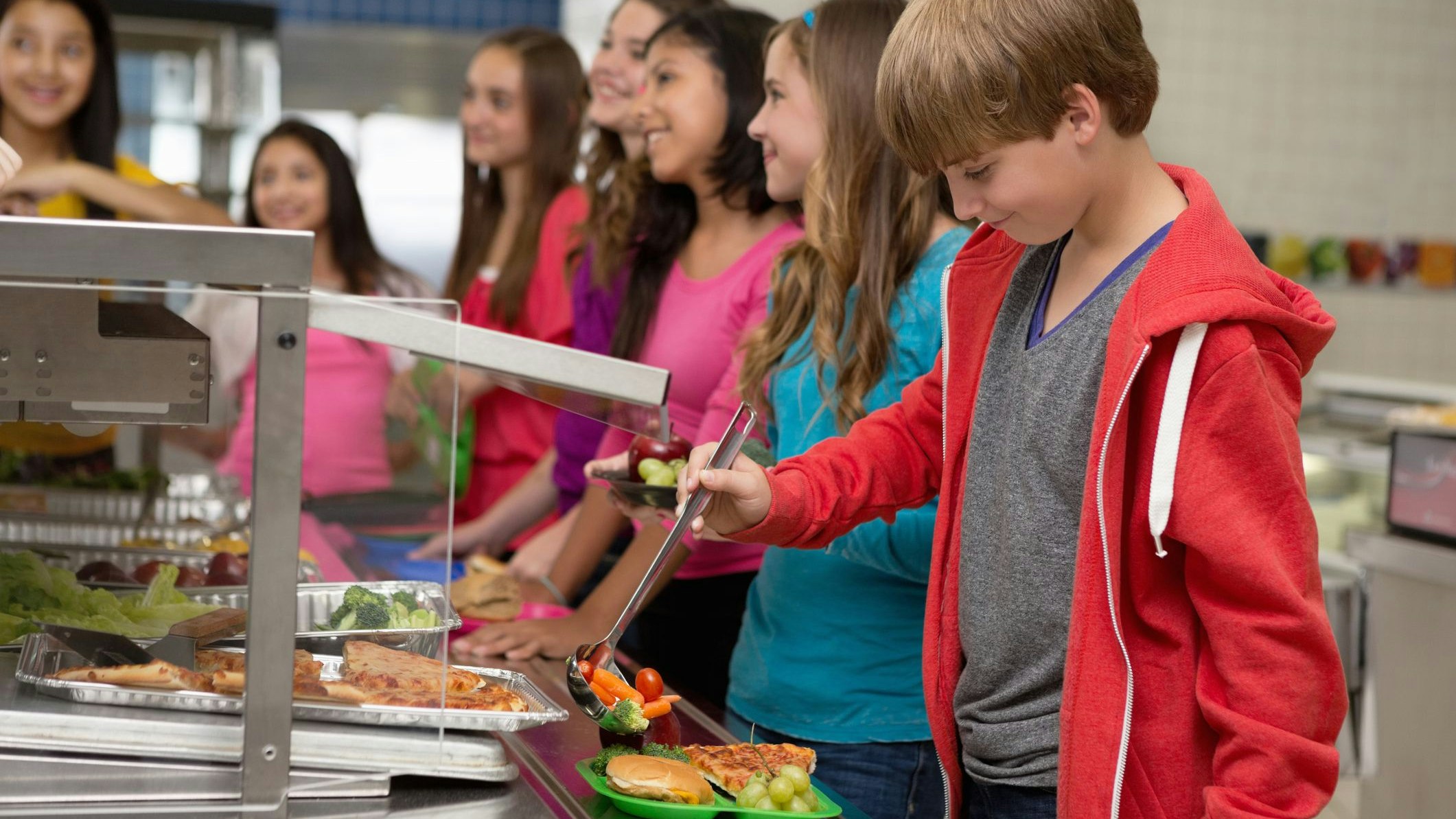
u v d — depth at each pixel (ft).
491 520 9.11
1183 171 3.78
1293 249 17.01
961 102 3.45
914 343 5.06
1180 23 16.55
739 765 3.88
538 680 5.11
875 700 5.12
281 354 3.24
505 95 9.87
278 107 14.56
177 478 5.98
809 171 5.53
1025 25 3.39
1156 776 3.66
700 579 6.81
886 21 5.12
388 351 3.77
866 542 4.84
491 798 3.50
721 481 4.09
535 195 10.01
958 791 4.31
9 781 3.26
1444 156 17.28
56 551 4.51
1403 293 17.39
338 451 3.89
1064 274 3.95
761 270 6.65
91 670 3.44
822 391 5.20
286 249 3.21
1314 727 3.38
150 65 14.16
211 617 3.67
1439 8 17.06
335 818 3.32
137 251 3.14
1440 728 8.04
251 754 3.33
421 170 16.01
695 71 6.64
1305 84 16.88
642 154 7.29
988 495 4.09
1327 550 11.94
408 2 17.04
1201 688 3.53
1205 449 3.40
